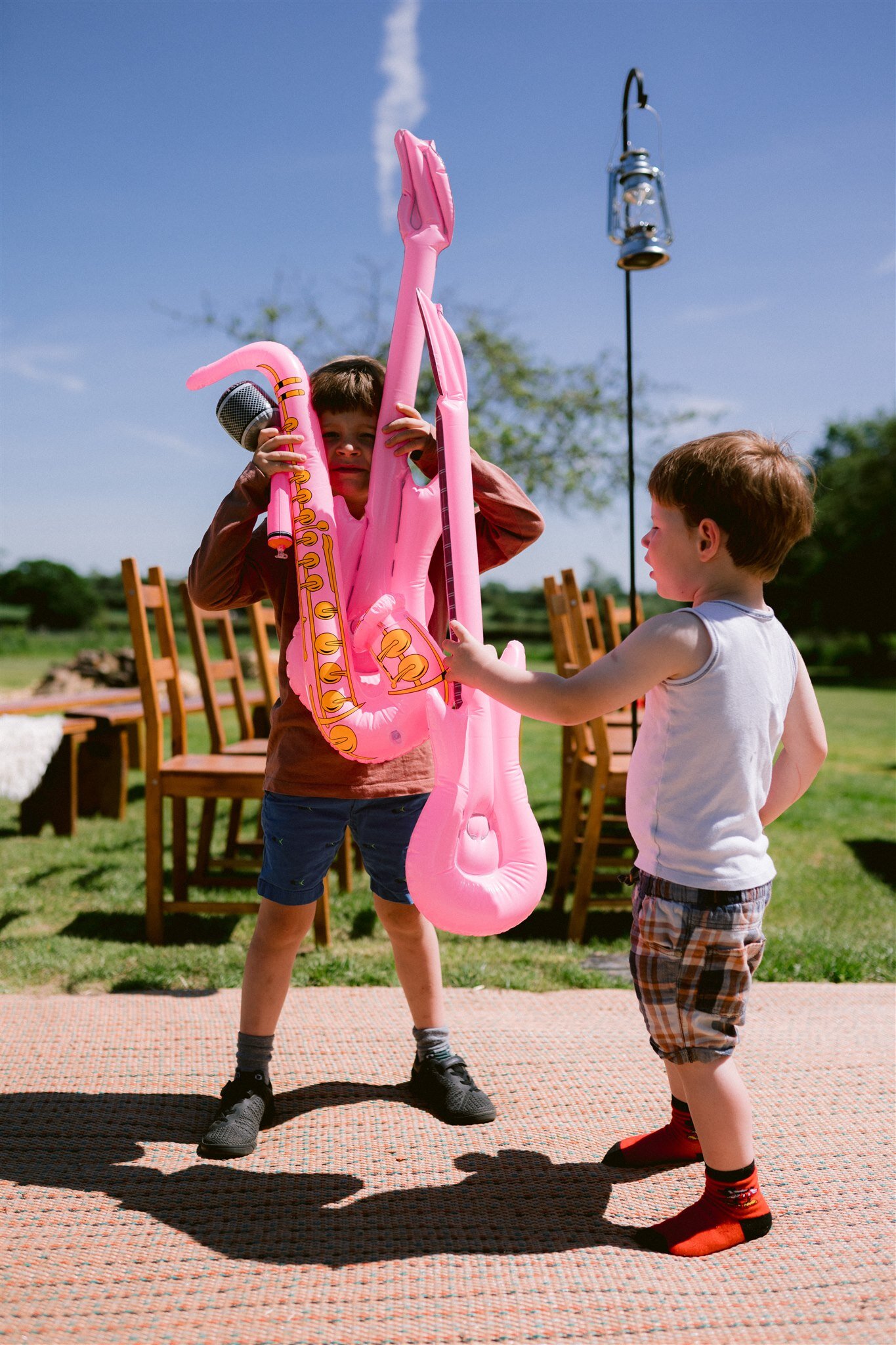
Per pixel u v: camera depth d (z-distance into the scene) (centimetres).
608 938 377
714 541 168
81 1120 210
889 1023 271
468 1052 244
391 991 292
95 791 598
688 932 162
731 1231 167
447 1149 201
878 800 698
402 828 212
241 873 451
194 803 646
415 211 203
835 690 2205
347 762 206
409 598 193
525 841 178
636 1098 223
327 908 343
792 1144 201
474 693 178
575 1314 150
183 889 366
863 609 3180
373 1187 187
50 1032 255
